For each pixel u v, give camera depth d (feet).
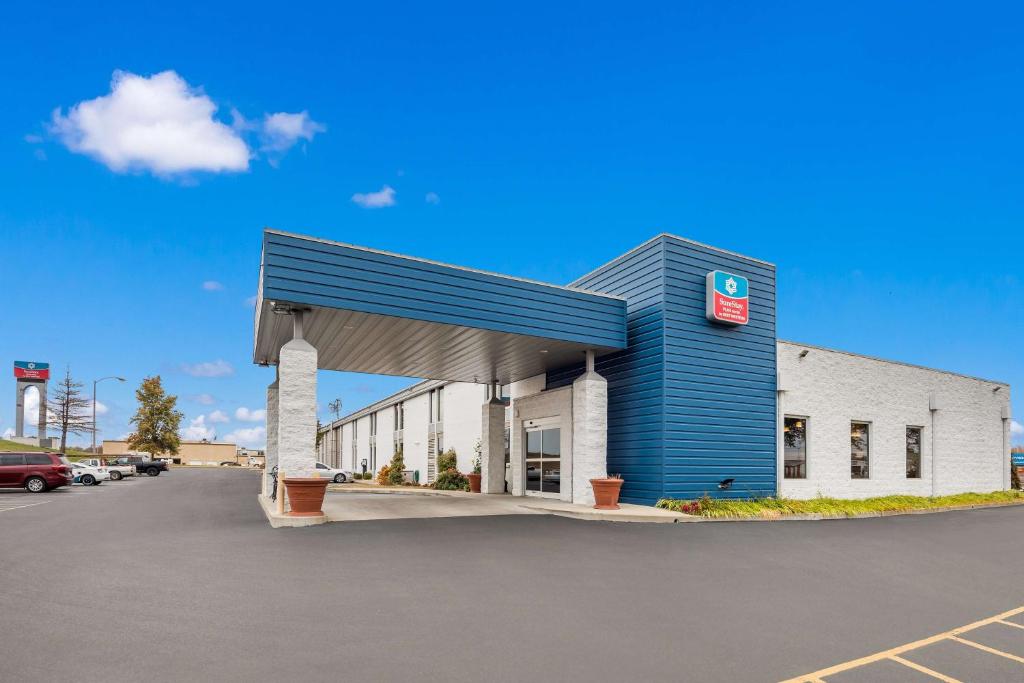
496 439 78.79
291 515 42.16
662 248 56.18
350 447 190.08
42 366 264.72
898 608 25.43
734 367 58.95
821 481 63.77
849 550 37.42
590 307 54.90
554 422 67.00
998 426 83.97
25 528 43.16
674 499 53.57
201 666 17.29
